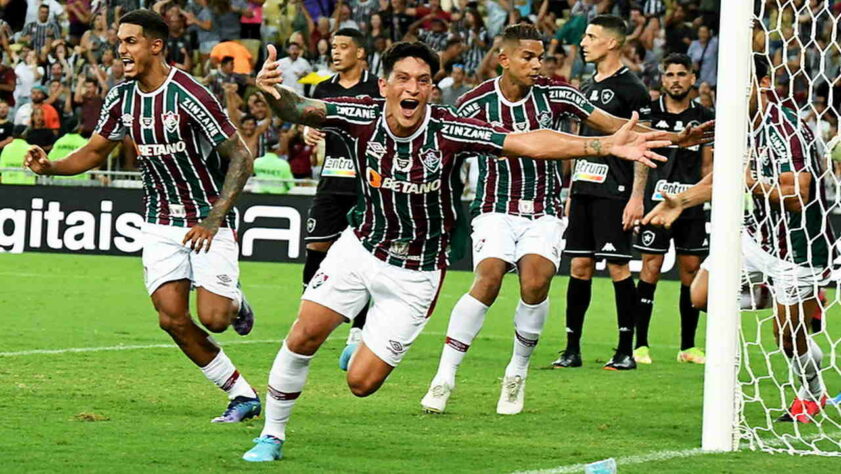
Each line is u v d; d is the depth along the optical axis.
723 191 10.19
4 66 35.72
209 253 11.41
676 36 34.44
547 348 18.62
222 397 12.71
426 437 10.83
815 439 11.16
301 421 11.52
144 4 36.16
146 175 11.52
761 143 11.76
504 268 12.42
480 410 12.53
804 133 11.79
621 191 16.41
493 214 12.74
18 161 31.59
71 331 18.31
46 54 36.00
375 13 35.62
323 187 17.69
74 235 30.25
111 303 22.28
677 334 20.84
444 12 35.75
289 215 29.53
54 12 36.69
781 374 16.12
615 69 16.72
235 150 11.16
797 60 31.73
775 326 12.77
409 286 9.75
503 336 19.73
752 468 9.54
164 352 16.20
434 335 19.53
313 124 9.28
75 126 33.94
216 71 34.72
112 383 13.45
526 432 11.20
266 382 14.04
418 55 9.03
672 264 28.20
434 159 9.30
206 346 11.25
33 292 23.62
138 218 29.95
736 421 10.38
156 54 11.25
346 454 9.90
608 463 8.52
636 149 8.83
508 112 12.89
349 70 16.95
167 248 11.35
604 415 12.30
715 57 33.97
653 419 12.06
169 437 10.39
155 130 11.24
